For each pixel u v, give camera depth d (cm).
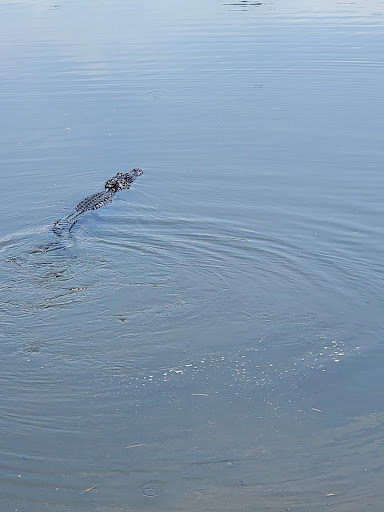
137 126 2127
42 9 4356
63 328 1052
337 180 1669
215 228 1405
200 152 1897
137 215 1484
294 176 1706
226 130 2067
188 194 1609
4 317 1079
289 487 754
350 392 907
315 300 1121
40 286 1175
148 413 876
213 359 977
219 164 1806
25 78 2683
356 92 2400
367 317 1069
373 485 754
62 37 3444
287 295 1138
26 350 1000
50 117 2222
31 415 872
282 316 1077
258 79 2597
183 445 821
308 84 2516
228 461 794
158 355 988
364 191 1599
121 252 1301
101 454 807
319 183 1655
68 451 812
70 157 1889
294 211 1488
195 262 1255
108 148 1950
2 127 2134
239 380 934
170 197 1592
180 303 1117
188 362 971
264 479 767
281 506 730
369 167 1748
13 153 1916
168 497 746
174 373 949
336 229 1388
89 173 1781
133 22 3828
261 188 1634
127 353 992
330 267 1226
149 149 1934
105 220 1458
